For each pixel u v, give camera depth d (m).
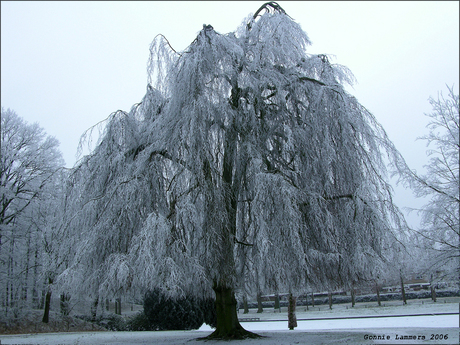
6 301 21.34
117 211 7.75
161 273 6.70
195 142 7.76
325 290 8.72
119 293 7.73
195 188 7.76
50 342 9.97
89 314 23.64
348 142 7.95
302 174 8.22
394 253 7.51
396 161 8.09
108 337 12.26
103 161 8.49
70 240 8.30
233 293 8.96
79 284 7.33
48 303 20.81
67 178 8.92
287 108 8.85
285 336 9.13
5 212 21.27
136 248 6.97
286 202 6.92
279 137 8.74
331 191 8.21
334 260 7.42
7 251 19.89
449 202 14.13
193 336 11.88
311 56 9.22
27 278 20.80
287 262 7.15
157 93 9.44
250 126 8.42
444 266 14.36
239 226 8.55
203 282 7.52
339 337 8.31
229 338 8.52
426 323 15.72
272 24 9.07
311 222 7.70
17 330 18.80
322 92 8.02
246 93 8.82
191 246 7.61
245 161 8.12
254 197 7.34
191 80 8.15
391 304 35.28
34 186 20.06
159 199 8.31
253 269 8.30
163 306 19.09
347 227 7.75
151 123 8.91
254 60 8.67
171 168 8.60
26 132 21.72
